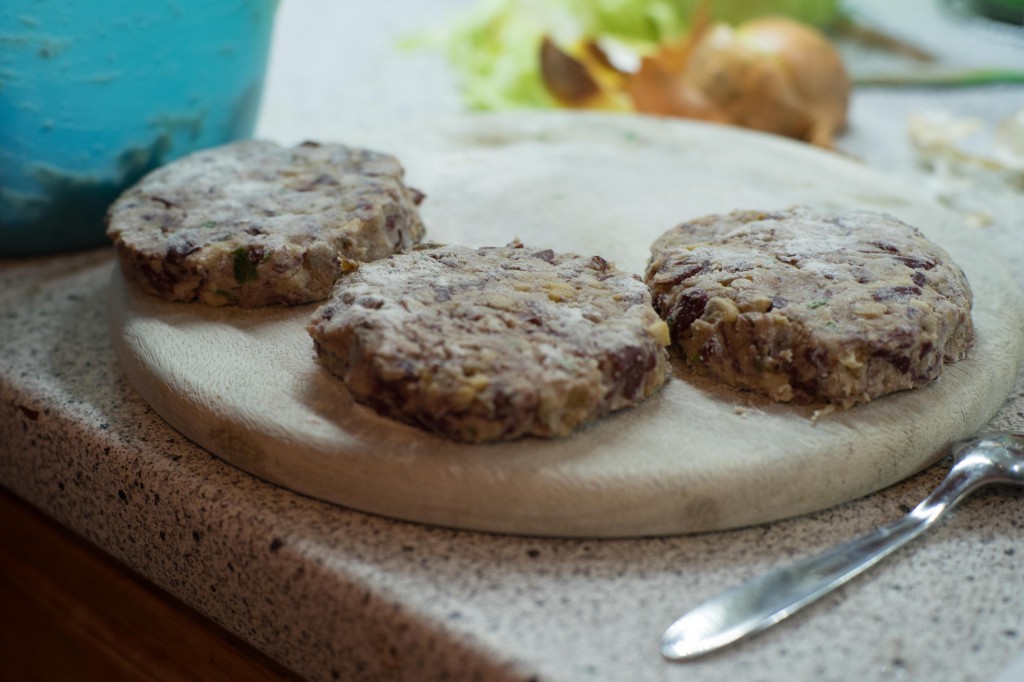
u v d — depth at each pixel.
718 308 0.40
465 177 0.53
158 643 0.43
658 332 0.39
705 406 0.40
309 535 0.37
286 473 0.38
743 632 0.34
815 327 0.39
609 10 0.71
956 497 0.38
